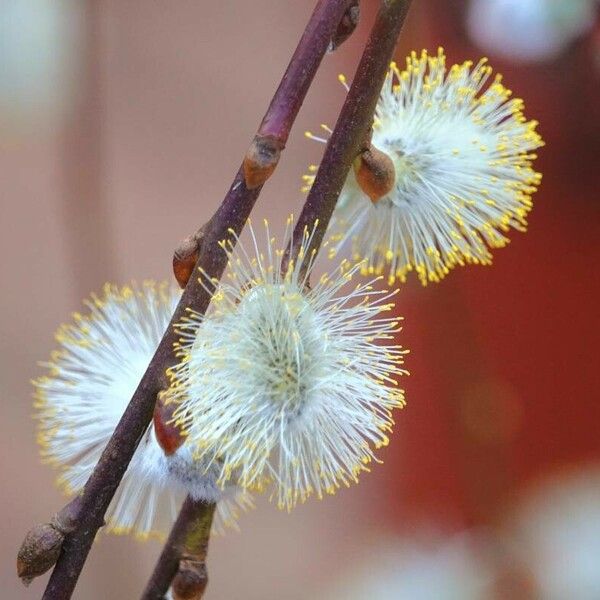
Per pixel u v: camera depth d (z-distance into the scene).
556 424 0.65
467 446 0.59
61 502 0.60
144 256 0.65
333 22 0.36
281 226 0.63
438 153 0.38
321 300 0.37
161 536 0.38
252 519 0.62
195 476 0.36
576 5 0.52
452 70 0.39
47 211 0.63
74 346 0.38
